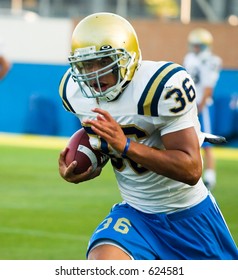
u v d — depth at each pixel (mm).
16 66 29359
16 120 29531
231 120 26938
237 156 24859
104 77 7352
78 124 28406
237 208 15750
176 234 7906
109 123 7070
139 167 7699
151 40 34812
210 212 8047
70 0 39656
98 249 7562
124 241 7590
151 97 7375
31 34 35062
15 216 14672
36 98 28891
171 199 7836
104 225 7793
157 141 7668
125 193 8055
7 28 35031
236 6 38094
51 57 35094
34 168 21125
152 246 7781
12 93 29469
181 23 34469
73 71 7457
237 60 33969
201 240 7957
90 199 16594
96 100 7629
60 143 27031
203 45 19594
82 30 7336
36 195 17016
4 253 11711
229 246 8234
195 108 7648
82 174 7973
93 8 39438
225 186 18750
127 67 7355
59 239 12789
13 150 25062
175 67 7516
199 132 7801
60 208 15539
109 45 7270
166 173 7305
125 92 7488
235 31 33938
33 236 12992
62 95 7992
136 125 7527
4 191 17500
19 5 40531
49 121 28875
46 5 39656
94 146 7832
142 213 7945
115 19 7441
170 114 7359
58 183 18719
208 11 38188
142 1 41594
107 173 20656
